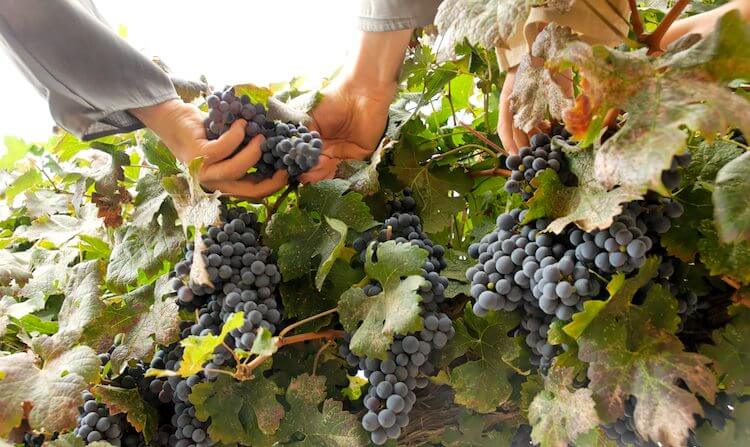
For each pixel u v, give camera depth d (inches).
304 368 23.4
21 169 31.3
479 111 31.4
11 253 29.2
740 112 14.4
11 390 20.8
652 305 18.5
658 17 27.8
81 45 22.2
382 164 26.9
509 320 21.2
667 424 16.7
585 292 18.0
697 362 17.3
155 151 25.3
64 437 21.0
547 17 18.1
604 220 17.3
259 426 21.3
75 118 24.5
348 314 21.6
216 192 21.2
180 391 21.4
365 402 20.4
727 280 19.1
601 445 19.4
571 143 19.7
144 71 23.5
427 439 23.9
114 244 27.3
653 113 14.9
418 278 20.2
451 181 26.9
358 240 23.5
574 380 19.9
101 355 23.0
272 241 23.7
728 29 14.9
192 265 20.7
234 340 21.1
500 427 23.5
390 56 26.2
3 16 21.6
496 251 20.4
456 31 18.3
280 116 24.5
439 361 21.6
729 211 15.6
